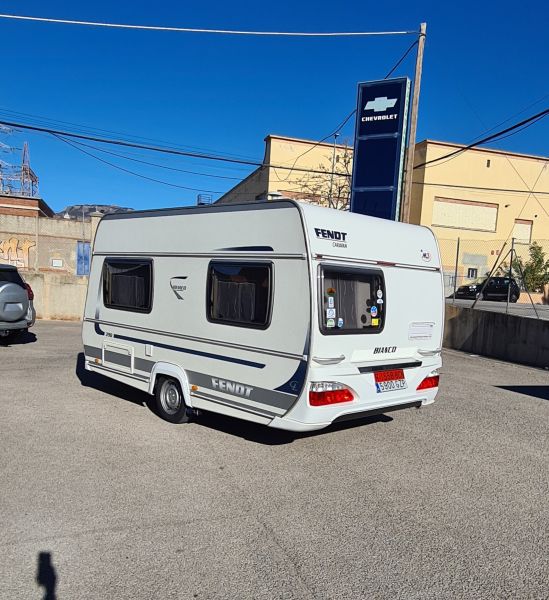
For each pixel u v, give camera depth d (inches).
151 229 264.5
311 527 154.3
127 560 133.0
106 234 296.0
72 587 121.2
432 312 247.3
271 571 130.8
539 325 465.1
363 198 596.7
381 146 588.4
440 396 338.0
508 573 133.9
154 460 202.8
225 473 192.7
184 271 243.4
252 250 215.0
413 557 139.7
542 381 402.9
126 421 252.4
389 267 226.1
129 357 274.4
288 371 199.5
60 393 300.7
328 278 200.1
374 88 591.2
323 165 1280.8
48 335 535.5
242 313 217.0
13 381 325.4
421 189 1331.2
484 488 189.3
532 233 1424.7
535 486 193.2
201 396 233.8
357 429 256.2
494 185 1376.7
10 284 430.9
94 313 300.7
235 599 119.6
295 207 201.2
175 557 135.3
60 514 155.7
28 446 212.4
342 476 194.9
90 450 210.8
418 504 173.3
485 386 376.8
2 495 167.0
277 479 189.2
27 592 118.7
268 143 1254.3
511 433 261.1
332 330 199.8
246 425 254.5
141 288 268.2
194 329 236.7
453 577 131.1
